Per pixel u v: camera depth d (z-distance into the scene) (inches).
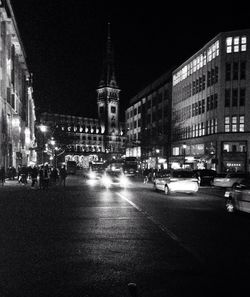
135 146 3688.5
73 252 316.5
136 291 215.6
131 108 4119.1
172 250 324.5
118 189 1238.3
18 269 263.4
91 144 7081.7
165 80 3097.9
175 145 2743.6
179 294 211.6
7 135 1775.3
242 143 2022.6
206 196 956.6
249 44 2025.1
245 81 2031.3
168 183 975.6
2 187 1291.8
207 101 2273.6
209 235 396.8
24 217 537.0
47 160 3966.5
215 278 242.4
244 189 551.8
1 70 1700.3
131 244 349.4
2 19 1712.6
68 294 211.0
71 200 815.1
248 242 360.2
